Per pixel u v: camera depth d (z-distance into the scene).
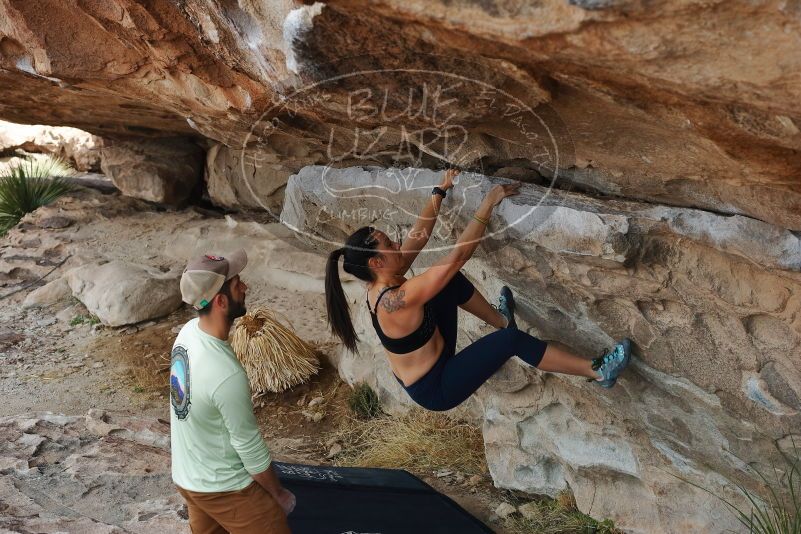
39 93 6.81
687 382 3.39
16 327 7.64
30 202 10.08
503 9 1.70
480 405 5.41
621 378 3.71
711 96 1.85
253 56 3.12
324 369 6.57
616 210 3.07
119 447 5.02
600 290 3.32
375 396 6.04
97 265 8.21
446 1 1.76
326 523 4.33
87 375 6.76
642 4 1.53
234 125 4.42
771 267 2.71
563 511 4.59
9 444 5.01
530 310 3.96
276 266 7.77
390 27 2.10
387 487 4.73
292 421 6.02
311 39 2.32
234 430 2.96
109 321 7.48
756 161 2.22
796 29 1.51
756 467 3.45
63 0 3.67
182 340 3.06
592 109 2.51
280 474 4.75
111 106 7.35
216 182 9.20
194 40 3.48
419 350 3.35
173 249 8.68
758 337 2.99
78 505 4.39
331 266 3.37
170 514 4.23
